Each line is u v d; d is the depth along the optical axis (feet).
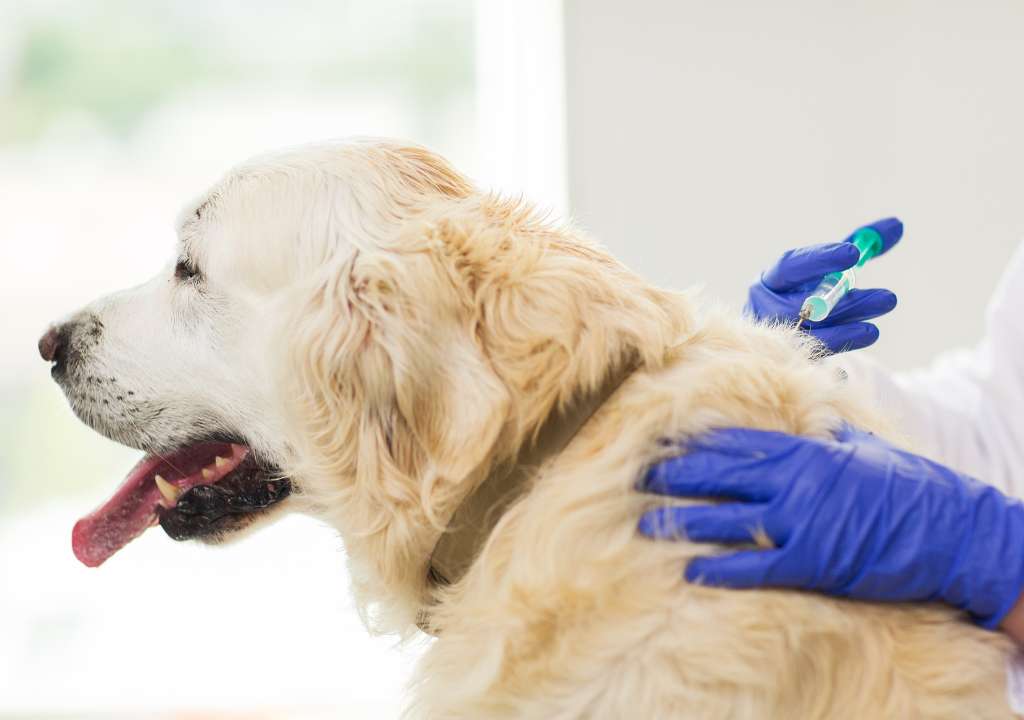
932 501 2.85
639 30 7.23
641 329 3.07
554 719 2.80
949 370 5.20
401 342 3.02
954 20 7.26
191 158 9.08
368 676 8.14
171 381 3.84
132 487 4.05
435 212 3.38
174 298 3.88
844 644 2.72
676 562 2.78
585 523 2.84
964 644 2.79
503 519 3.02
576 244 3.34
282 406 3.48
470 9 8.61
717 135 7.36
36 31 8.89
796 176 7.42
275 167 3.64
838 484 2.81
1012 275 4.85
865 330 4.00
